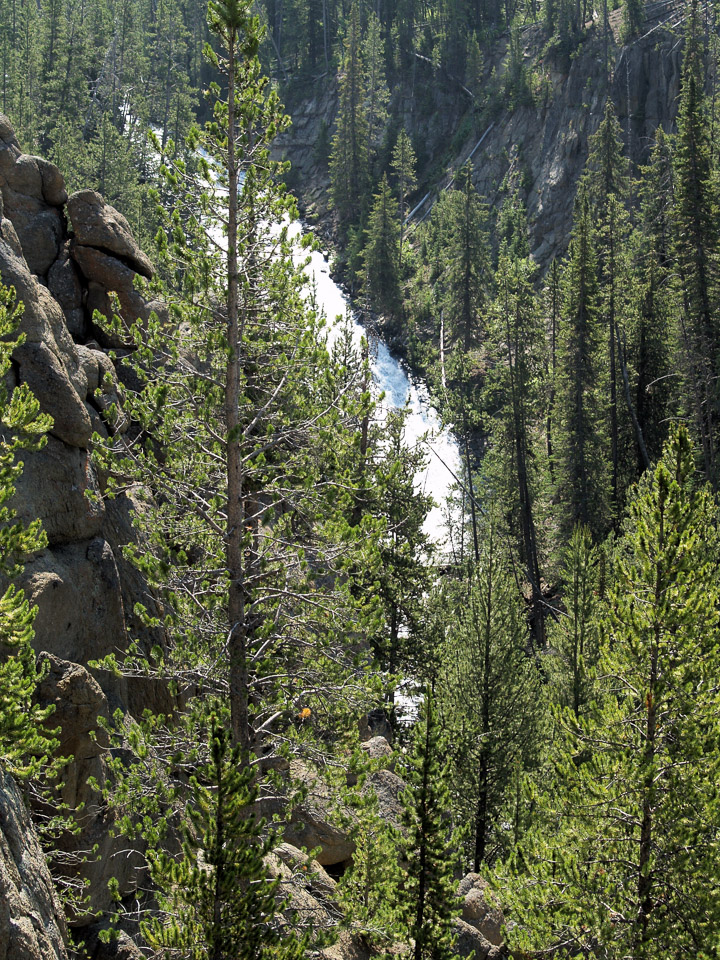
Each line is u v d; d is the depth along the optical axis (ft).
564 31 359.25
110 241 67.62
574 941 47.55
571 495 160.25
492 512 158.51
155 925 36.24
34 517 48.39
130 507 57.11
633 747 48.52
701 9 333.21
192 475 45.57
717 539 67.51
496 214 324.19
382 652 96.32
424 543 101.86
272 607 46.42
